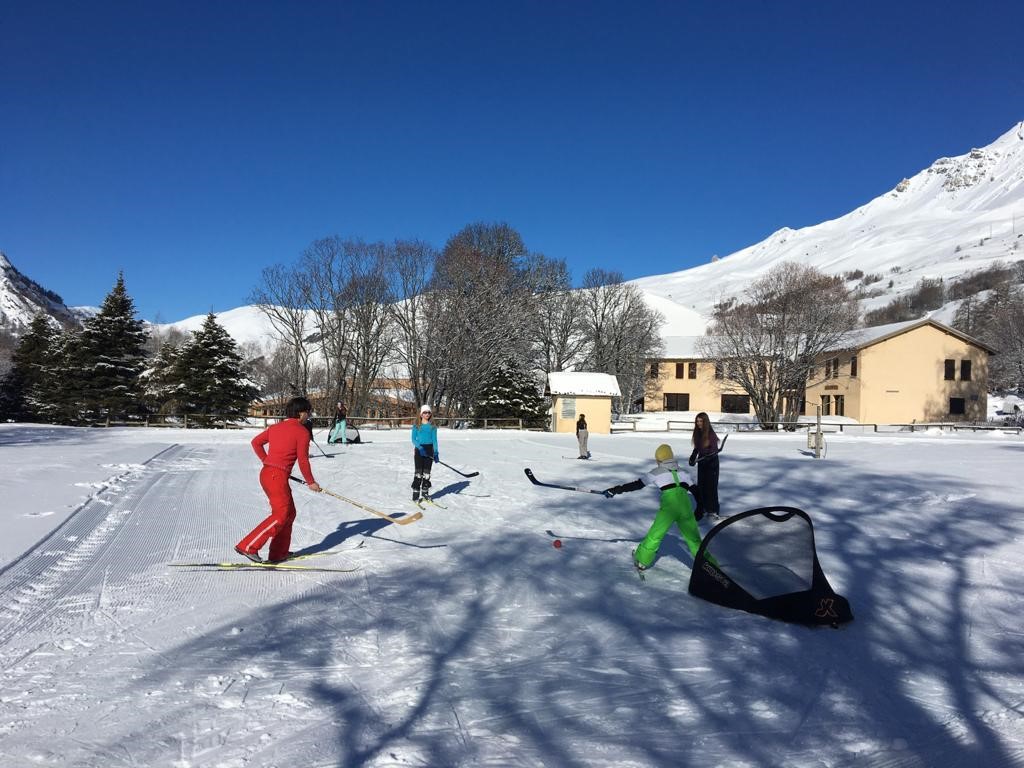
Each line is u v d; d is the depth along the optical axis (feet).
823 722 11.89
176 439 77.30
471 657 14.64
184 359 128.77
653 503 34.96
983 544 25.94
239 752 10.43
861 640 15.99
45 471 41.29
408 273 151.33
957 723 11.93
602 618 17.35
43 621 15.96
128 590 18.54
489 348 139.95
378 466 51.26
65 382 131.03
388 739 10.99
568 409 113.60
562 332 181.98
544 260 182.09
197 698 12.25
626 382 184.03
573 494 37.99
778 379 143.33
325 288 147.13
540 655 14.84
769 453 71.10
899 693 13.14
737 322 148.66
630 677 13.71
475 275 143.95
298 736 10.98
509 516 31.04
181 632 15.57
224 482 39.68
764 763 10.48
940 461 60.39
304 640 15.31
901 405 151.64
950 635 16.38
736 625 16.93
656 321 200.13
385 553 23.52
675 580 20.93
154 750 10.41
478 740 11.03
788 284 152.46
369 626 16.37
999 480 45.55
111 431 90.27
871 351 151.53
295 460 21.79
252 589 19.03
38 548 22.36
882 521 30.63
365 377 148.15
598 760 10.48
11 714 11.43
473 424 128.98
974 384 152.97
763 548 18.15
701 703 12.57
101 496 32.96
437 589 19.52
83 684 12.69
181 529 26.30
